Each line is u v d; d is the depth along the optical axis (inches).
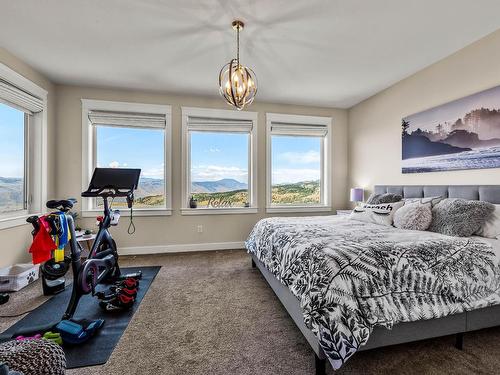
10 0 75.1
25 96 113.0
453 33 91.4
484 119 92.5
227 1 76.0
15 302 88.0
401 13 81.0
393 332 56.7
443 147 107.9
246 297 92.4
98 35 93.2
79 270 79.8
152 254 148.5
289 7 78.6
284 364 58.3
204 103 156.8
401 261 60.1
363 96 154.7
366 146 158.9
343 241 69.6
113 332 70.3
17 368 33.1
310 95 153.6
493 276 64.6
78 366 57.0
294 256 70.5
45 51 104.0
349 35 93.2
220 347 64.2
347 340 49.8
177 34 92.8
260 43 98.6
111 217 105.5
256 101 163.6
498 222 75.7
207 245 158.2
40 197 124.1
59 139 137.9
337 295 53.3
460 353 61.7
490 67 91.2
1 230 100.8
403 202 105.9
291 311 70.0
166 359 59.8
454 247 66.6
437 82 111.9
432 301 58.3
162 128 152.6
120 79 131.3
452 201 86.8
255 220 165.3
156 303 87.7
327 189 177.0
